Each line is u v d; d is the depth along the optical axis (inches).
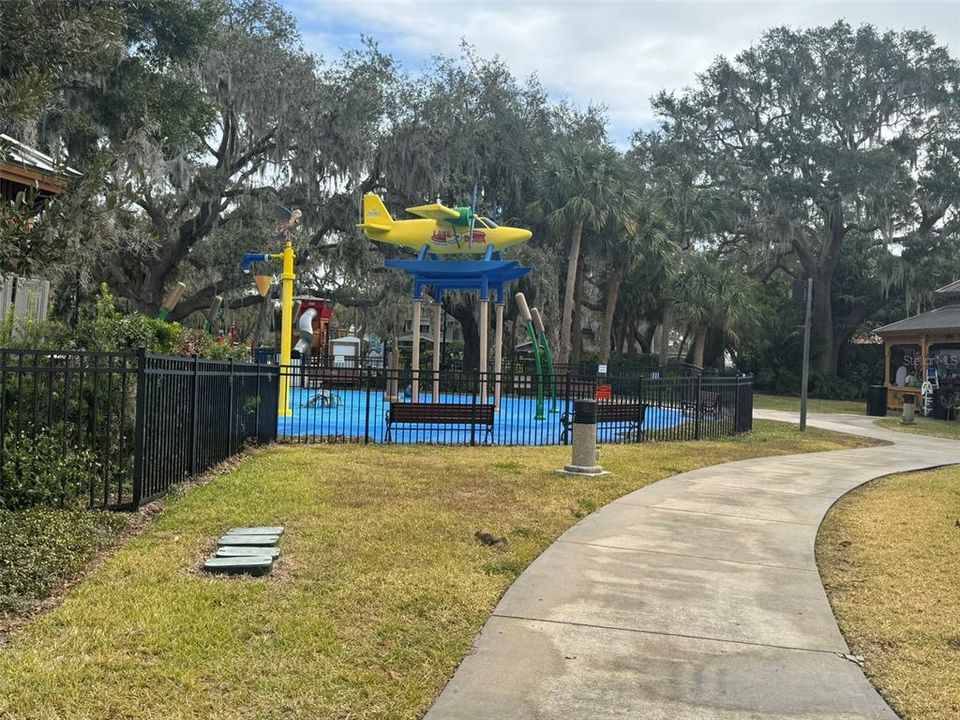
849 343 2118.6
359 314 1685.5
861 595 232.1
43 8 280.4
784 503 369.4
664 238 1494.8
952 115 1827.0
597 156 1378.0
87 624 181.0
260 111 1194.0
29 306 398.6
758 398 1724.9
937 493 414.6
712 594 227.3
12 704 143.1
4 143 261.4
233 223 1289.4
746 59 1909.4
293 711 147.2
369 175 1373.0
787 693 163.2
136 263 1230.3
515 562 249.4
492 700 155.5
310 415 716.0
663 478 432.1
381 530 275.7
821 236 2066.9
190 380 346.6
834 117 1865.2
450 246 743.7
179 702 147.9
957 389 1205.1
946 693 165.3
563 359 1391.5
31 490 275.0
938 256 1776.6
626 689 162.6
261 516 287.6
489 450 512.1
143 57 924.0
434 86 1355.8
